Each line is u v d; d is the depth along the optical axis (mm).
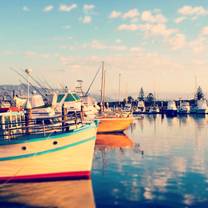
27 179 20953
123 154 31719
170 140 43750
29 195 18062
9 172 20797
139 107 155000
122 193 18203
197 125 73438
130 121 52125
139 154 31641
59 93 46031
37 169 21016
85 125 22781
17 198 17578
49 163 21156
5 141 20641
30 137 21969
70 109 44406
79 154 21719
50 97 44406
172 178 21531
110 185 19938
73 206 16203
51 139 21078
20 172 20828
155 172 23422
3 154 20688
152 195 17781
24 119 25266
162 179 21281
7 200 17234
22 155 20734
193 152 32719
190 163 26656
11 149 20656
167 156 30312
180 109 140500
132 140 43812
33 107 36781
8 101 34469
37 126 22016
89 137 21969
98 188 19250
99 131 51219
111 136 48594
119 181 20891
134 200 16938
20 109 25281
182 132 55875
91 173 23344
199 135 50344
